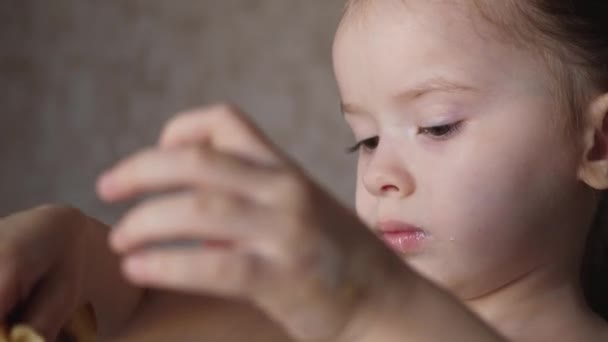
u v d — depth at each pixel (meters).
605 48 0.86
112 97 1.95
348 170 1.92
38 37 1.96
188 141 0.53
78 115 1.95
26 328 0.59
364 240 0.56
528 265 0.84
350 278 0.55
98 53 1.96
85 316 0.64
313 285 0.53
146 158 0.51
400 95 0.83
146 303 0.65
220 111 0.53
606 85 0.86
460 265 0.83
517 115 0.83
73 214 0.65
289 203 0.52
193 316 0.64
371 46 0.84
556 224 0.85
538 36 0.84
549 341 0.85
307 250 0.52
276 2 1.96
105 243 0.65
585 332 0.86
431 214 0.82
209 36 1.96
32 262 0.61
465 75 0.82
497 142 0.82
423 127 0.83
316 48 1.94
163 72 1.96
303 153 1.93
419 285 0.57
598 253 0.92
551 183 0.84
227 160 0.51
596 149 0.86
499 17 0.84
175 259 0.50
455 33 0.83
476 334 0.58
